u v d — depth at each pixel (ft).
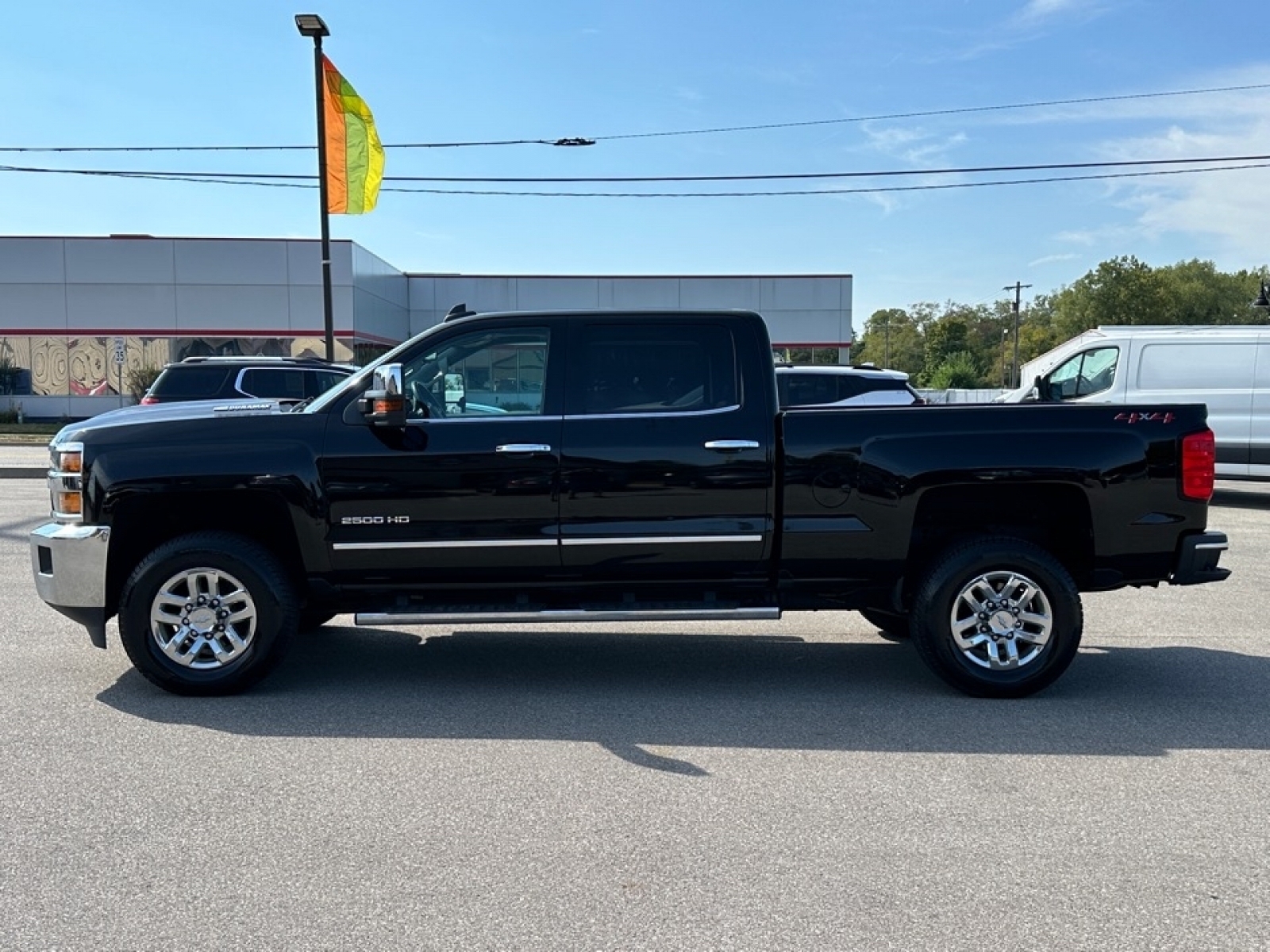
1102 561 18.37
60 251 100.17
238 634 18.22
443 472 17.92
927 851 12.08
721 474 18.10
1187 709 17.74
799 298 115.96
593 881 11.30
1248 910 10.71
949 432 18.11
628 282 117.50
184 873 11.41
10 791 13.78
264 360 46.24
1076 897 10.97
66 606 17.97
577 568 18.35
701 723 16.94
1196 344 45.78
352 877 11.34
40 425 97.96
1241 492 52.60
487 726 16.71
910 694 18.66
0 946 9.86
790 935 10.15
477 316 18.66
